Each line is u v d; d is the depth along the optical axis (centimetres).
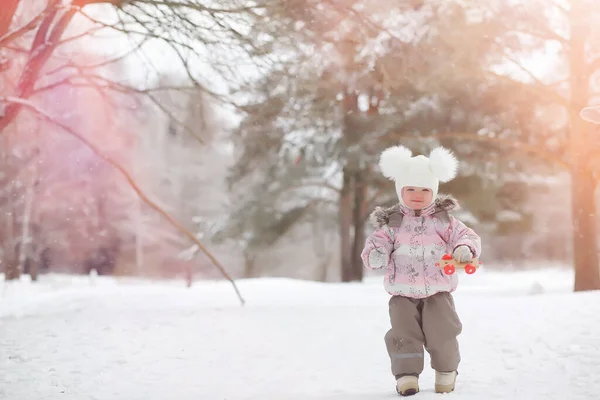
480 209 2114
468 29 1095
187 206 4375
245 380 508
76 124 1659
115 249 4238
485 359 536
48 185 2939
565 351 522
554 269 4003
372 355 595
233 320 812
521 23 1212
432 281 439
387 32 819
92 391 476
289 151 2128
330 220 3009
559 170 1841
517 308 775
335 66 838
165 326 781
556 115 1600
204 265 4453
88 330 768
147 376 529
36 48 727
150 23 750
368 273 3638
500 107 1584
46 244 3422
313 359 586
